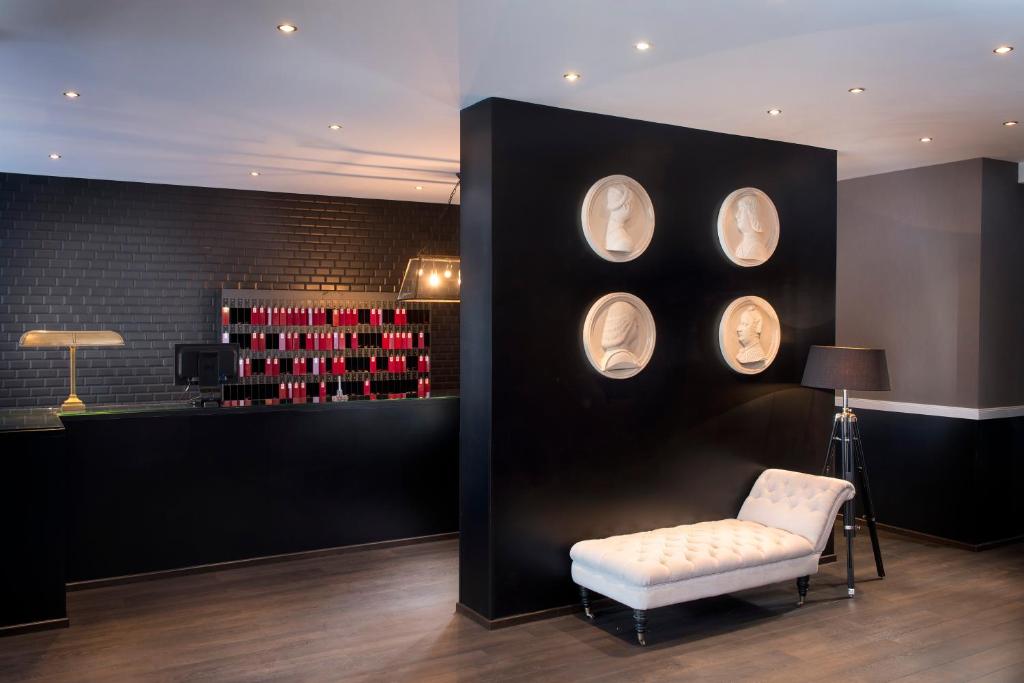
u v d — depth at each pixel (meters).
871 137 5.59
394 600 5.12
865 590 5.31
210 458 5.71
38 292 7.25
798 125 5.25
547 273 4.77
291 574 5.65
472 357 4.77
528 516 4.74
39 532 4.55
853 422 5.51
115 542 5.43
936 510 6.50
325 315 8.22
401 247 8.68
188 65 4.09
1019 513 6.55
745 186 5.56
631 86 4.38
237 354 6.23
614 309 4.94
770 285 5.68
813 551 4.92
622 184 4.98
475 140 4.73
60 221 7.30
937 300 6.55
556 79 4.26
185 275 7.76
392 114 5.02
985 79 4.29
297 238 8.20
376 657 4.21
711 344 5.43
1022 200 6.55
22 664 4.11
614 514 5.04
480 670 4.05
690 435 5.34
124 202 7.52
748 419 5.59
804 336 5.84
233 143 5.88
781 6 3.30
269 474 5.90
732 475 5.52
